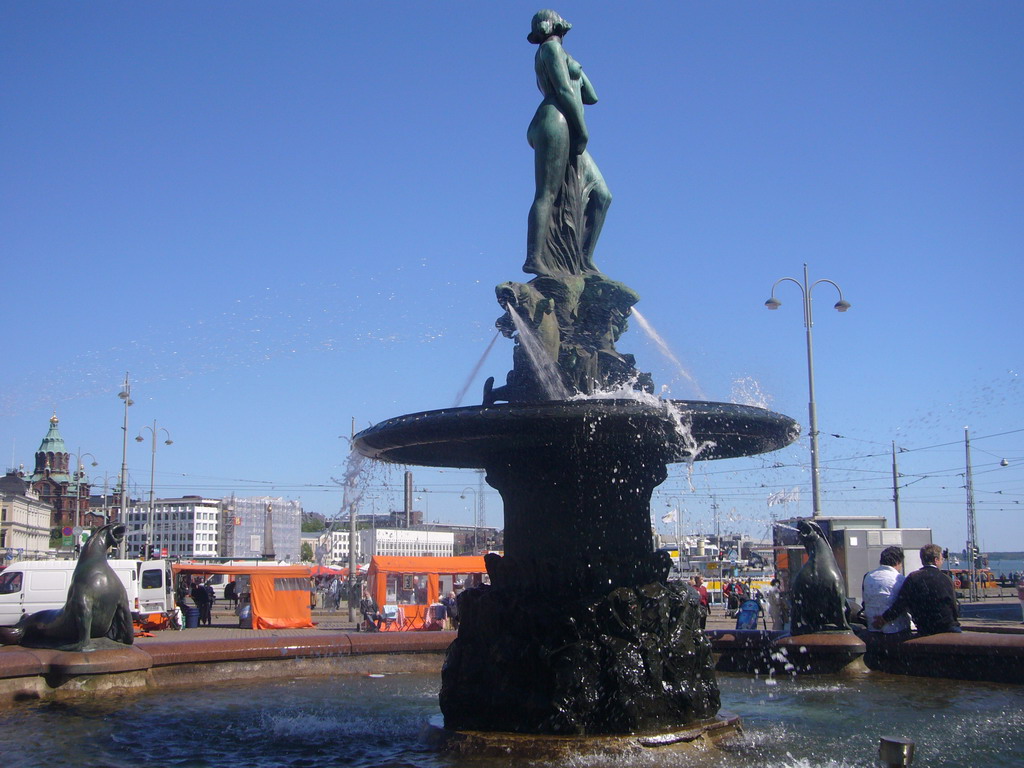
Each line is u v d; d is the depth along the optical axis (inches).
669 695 259.3
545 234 320.8
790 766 231.0
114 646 381.7
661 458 290.4
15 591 970.7
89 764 245.9
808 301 1029.2
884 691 355.3
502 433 258.8
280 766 241.0
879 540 964.0
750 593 868.6
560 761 239.3
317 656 430.0
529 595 267.9
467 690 267.0
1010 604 1555.1
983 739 263.6
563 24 339.6
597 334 313.6
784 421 281.9
